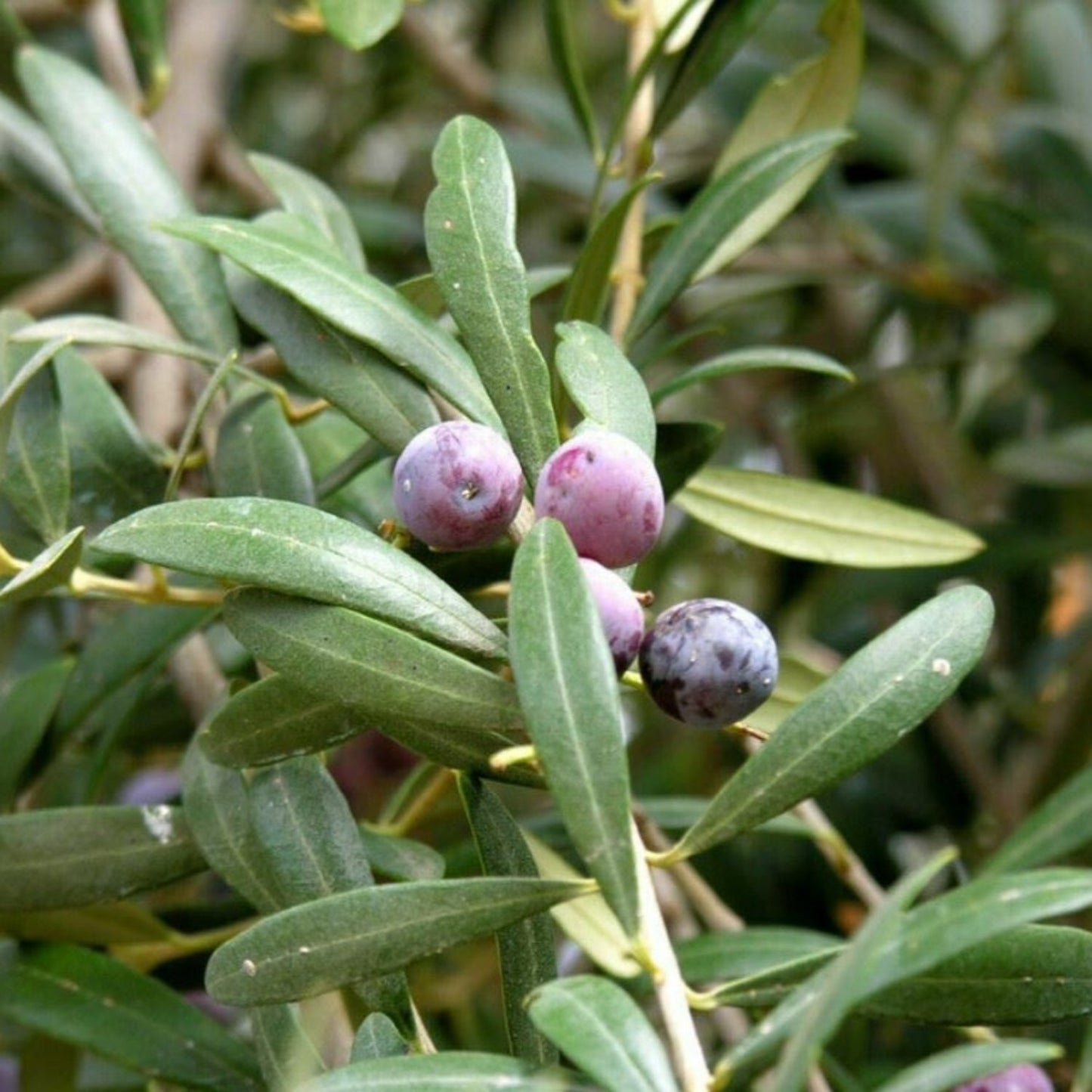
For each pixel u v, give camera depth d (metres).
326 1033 0.39
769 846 0.61
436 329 0.38
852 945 0.31
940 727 0.64
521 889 0.34
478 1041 0.55
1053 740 0.63
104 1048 0.42
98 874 0.40
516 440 0.36
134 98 0.59
